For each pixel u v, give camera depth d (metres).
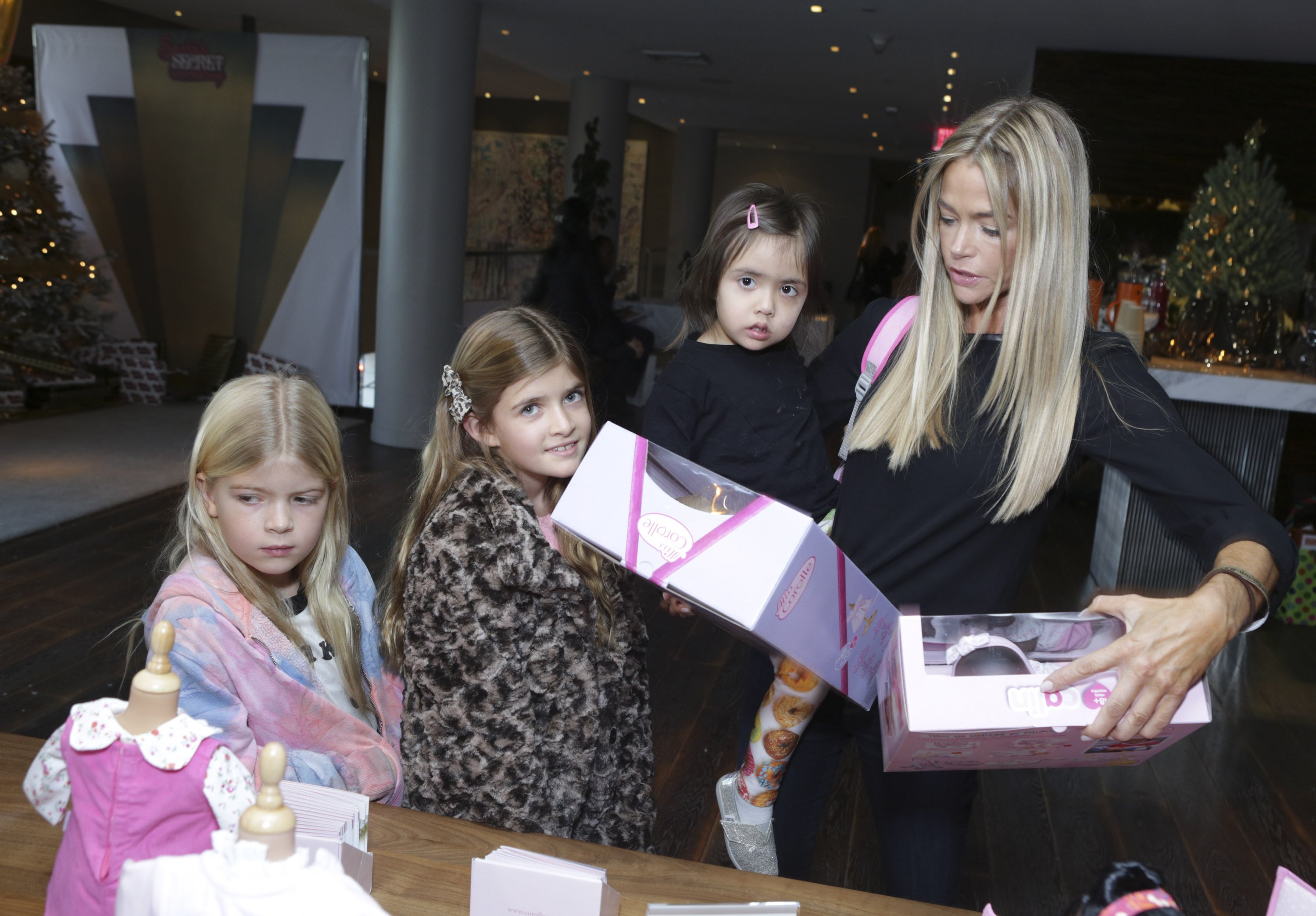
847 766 2.91
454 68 6.30
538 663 1.29
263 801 0.70
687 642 3.74
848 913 1.14
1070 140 1.19
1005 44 7.23
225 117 7.15
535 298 6.07
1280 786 2.90
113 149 7.38
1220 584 0.99
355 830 1.06
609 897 1.02
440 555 1.28
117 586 3.82
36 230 6.93
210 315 7.49
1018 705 0.97
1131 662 0.95
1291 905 0.82
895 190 21.03
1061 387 1.21
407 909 1.08
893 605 1.29
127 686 3.01
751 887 1.17
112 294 7.60
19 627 3.39
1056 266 1.19
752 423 1.60
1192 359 4.55
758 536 1.07
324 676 1.42
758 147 17.88
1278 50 6.62
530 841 1.22
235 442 1.23
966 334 1.33
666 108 13.24
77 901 0.85
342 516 1.44
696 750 2.91
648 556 1.08
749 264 1.56
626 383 6.18
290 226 7.19
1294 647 4.05
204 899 0.67
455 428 1.42
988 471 1.28
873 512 1.37
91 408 6.98
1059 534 5.76
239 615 1.31
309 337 7.32
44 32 7.31
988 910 0.93
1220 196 4.57
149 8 9.87
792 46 8.14
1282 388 4.00
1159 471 1.18
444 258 6.43
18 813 1.21
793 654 1.10
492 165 15.13
